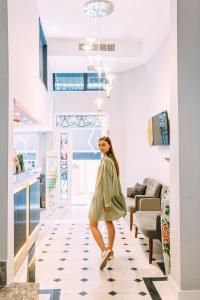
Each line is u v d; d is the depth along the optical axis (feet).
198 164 10.16
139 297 10.23
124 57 23.32
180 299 9.86
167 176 19.17
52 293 10.46
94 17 18.80
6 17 8.98
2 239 8.61
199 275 9.98
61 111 28.60
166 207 11.93
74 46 22.84
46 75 22.56
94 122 31.17
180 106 10.19
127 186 27.27
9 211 8.84
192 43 10.24
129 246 15.64
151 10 17.69
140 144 25.41
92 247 15.57
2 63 8.94
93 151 37.99
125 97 27.58
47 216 23.27
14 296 7.80
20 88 11.42
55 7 17.54
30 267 11.71
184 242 10.00
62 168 28.66
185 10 10.23
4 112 8.84
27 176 12.89
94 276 11.90
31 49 14.48
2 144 8.77
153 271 12.40
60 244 16.08
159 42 20.66
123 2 16.80
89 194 35.29
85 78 28.76
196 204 10.09
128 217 22.25
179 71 10.21
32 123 19.40
